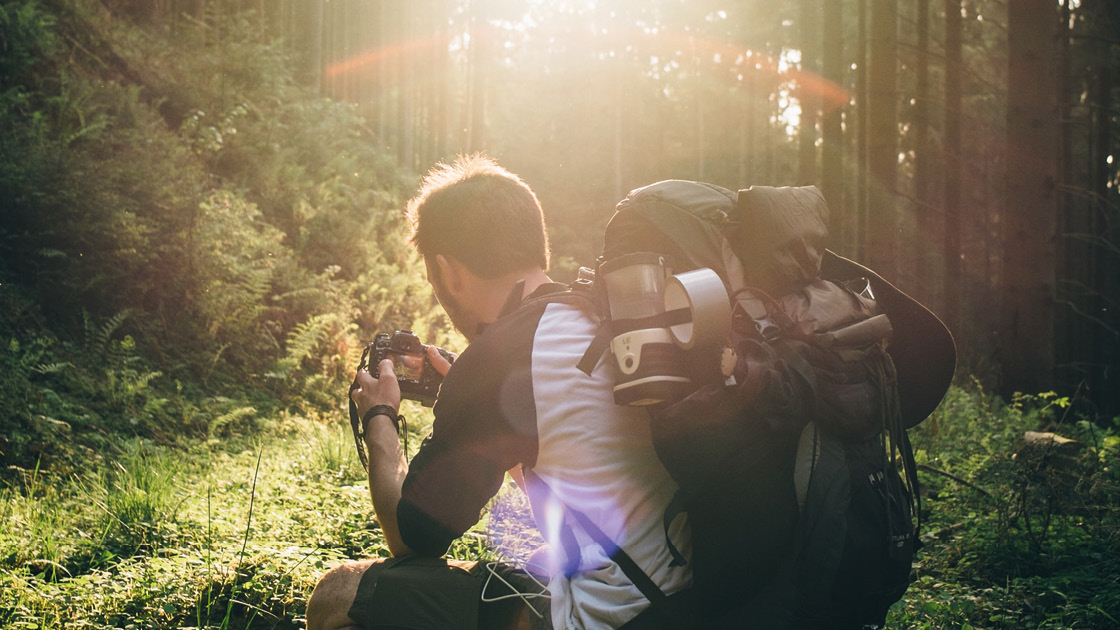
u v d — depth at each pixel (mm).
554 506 1744
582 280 1975
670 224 1760
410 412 7355
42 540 3840
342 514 4309
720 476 1564
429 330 10617
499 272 1900
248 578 3434
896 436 1771
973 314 20094
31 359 6117
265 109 12992
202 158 10398
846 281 2031
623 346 1588
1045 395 8594
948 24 15750
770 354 1607
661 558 1691
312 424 6898
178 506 4328
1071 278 15555
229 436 6676
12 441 5270
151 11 13508
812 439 1644
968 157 22656
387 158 16891
